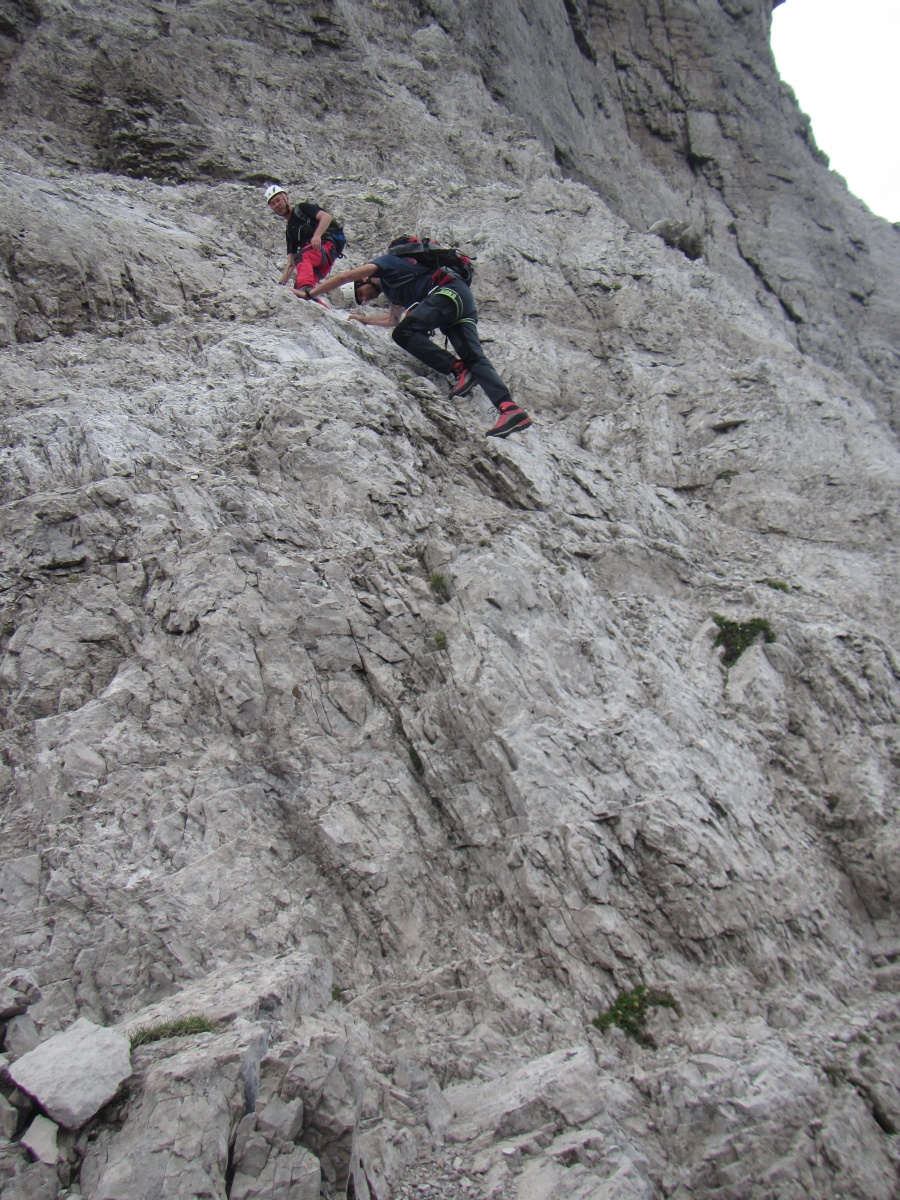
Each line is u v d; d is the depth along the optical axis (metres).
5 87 8.78
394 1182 2.75
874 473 6.71
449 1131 2.95
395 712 4.05
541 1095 3.00
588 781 3.87
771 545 6.29
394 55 11.48
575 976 3.43
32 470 4.57
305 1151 2.51
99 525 4.31
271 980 2.95
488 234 8.57
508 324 7.92
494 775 3.86
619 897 3.64
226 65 9.91
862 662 5.13
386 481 4.92
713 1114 3.13
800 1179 3.05
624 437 7.05
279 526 4.53
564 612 4.65
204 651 3.90
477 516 5.10
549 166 10.77
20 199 6.36
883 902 4.23
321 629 4.13
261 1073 2.59
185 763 3.64
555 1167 2.82
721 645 5.18
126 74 9.19
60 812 3.42
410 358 6.28
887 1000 3.73
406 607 4.34
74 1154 2.38
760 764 4.55
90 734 3.62
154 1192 2.29
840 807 4.49
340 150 9.84
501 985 3.40
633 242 9.24
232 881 3.37
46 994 2.95
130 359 5.69
